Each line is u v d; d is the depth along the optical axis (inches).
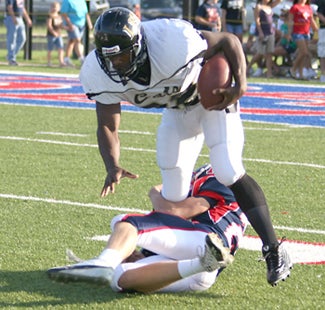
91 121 1029.8
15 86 1428.4
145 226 405.1
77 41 1797.5
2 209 590.6
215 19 1628.9
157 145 456.4
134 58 403.2
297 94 1365.7
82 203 613.0
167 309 390.9
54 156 796.0
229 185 421.7
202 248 410.9
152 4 2474.2
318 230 548.1
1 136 905.5
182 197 448.8
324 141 911.7
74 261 426.6
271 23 1587.1
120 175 419.8
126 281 404.2
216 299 407.8
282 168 756.0
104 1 2193.7
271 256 412.8
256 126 1014.4
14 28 1797.5
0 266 454.9
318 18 1571.1
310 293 421.4
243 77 415.8
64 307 392.2
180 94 428.1
